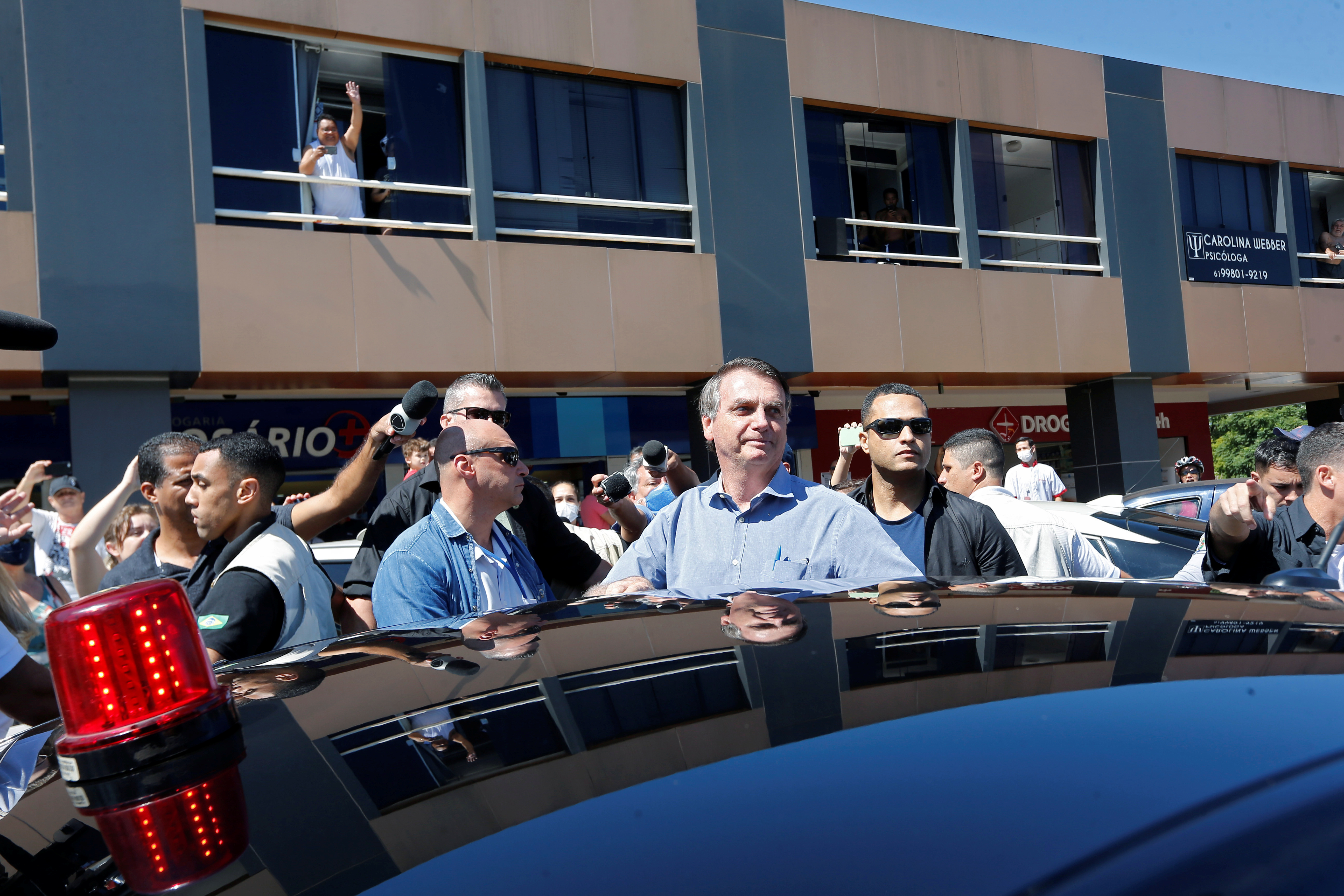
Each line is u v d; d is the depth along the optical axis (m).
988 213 10.86
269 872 0.53
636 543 2.17
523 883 0.47
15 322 1.60
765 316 9.28
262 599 1.81
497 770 0.62
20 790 0.75
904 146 10.53
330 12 7.82
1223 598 0.96
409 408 2.48
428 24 8.23
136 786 0.67
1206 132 12.05
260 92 7.67
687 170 9.33
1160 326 11.41
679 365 8.88
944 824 0.47
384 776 0.63
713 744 0.62
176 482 2.61
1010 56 10.96
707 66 9.33
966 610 0.95
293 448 8.72
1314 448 2.45
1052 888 0.41
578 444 9.86
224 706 0.75
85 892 0.55
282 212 7.66
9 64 6.68
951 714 0.62
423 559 2.08
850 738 0.60
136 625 0.71
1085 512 4.54
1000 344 10.46
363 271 7.64
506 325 8.16
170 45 7.14
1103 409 11.55
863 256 10.03
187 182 7.12
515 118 8.70
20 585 3.14
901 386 2.80
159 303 6.95
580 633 0.99
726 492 2.09
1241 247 12.07
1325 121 12.88
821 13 9.96
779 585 1.25
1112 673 0.69
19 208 6.68
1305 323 12.30
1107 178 11.38
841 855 0.45
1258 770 0.50
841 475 4.04
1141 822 0.45
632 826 0.51
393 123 8.28
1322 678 0.65
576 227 8.93
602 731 0.67
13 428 7.82
